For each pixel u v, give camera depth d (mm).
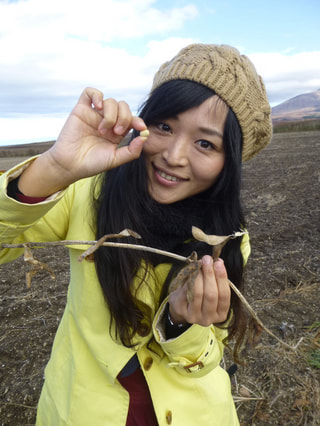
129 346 449
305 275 1455
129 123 344
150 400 483
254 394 913
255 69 477
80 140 344
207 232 487
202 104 401
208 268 334
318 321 1157
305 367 979
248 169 4445
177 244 475
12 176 340
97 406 473
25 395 946
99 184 472
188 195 458
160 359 484
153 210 447
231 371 854
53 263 1727
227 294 347
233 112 421
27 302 1369
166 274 473
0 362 1068
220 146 422
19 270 1676
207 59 409
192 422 481
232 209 490
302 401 882
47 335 1173
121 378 481
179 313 382
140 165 441
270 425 833
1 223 345
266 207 2533
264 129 485
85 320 479
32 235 462
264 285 1400
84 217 468
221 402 529
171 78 418
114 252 433
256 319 361
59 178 347
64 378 513
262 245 1806
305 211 2334
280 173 3920
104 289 438
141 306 466
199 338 426
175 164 413
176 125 409
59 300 1374
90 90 341
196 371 455
